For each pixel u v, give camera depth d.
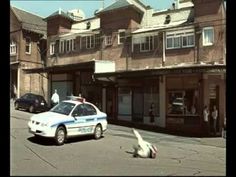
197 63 31.41
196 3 31.81
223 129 26.38
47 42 45.34
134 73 30.12
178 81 29.88
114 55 37.50
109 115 35.09
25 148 16.30
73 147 17.59
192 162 15.30
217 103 28.55
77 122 19.20
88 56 40.09
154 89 31.56
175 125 29.70
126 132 25.06
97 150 17.06
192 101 29.12
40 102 32.56
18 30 46.94
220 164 14.98
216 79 28.66
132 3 36.72
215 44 30.73
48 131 17.64
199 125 28.44
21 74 46.25
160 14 37.19
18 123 24.62
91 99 36.66
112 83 34.62
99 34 39.00
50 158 14.24
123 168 12.68
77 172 11.57
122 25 37.09
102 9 39.53
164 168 13.16
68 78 39.53
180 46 32.62
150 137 24.02
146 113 31.92
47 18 44.69
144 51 35.03
